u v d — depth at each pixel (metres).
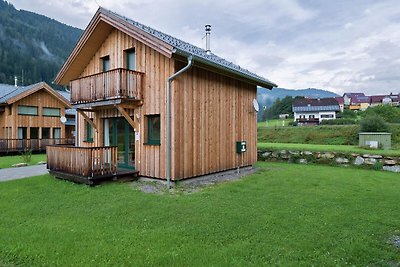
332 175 10.85
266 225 5.32
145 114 10.05
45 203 6.94
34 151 23.50
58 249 4.38
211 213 6.06
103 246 4.46
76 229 5.21
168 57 8.73
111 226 5.37
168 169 9.06
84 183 8.91
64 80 13.08
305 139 22.56
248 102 13.46
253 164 13.74
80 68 12.63
